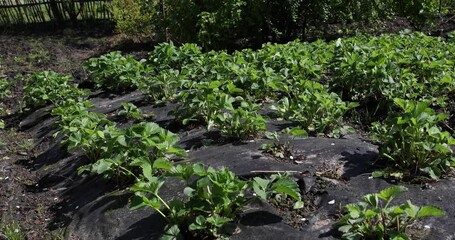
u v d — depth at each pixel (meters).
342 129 5.26
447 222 3.29
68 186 5.12
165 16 11.30
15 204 4.95
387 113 5.77
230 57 7.58
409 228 3.25
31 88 8.00
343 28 11.55
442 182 3.80
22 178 5.62
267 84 6.06
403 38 8.33
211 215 3.41
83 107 6.29
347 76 6.28
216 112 5.50
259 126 4.93
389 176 3.91
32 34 14.20
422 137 3.95
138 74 7.64
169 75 6.88
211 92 5.47
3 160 6.17
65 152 5.88
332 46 7.88
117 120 6.48
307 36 11.57
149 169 3.74
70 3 14.81
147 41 12.62
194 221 3.38
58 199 4.93
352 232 3.15
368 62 5.98
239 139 5.05
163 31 11.42
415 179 3.83
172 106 6.60
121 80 7.82
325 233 3.33
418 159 3.91
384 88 5.85
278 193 3.74
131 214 4.01
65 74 10.27
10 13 14.93
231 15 10.37
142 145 4.34
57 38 13.67
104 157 4.75
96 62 8.29
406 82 5.90
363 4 10.96
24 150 6.52
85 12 15.03
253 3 10.61
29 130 7.30
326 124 5.21
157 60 8.19
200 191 3.38
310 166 4.20
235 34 10.91
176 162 4.75
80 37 13.72
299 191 3.71
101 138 4.89
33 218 4.63
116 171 4.51
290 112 5.53
